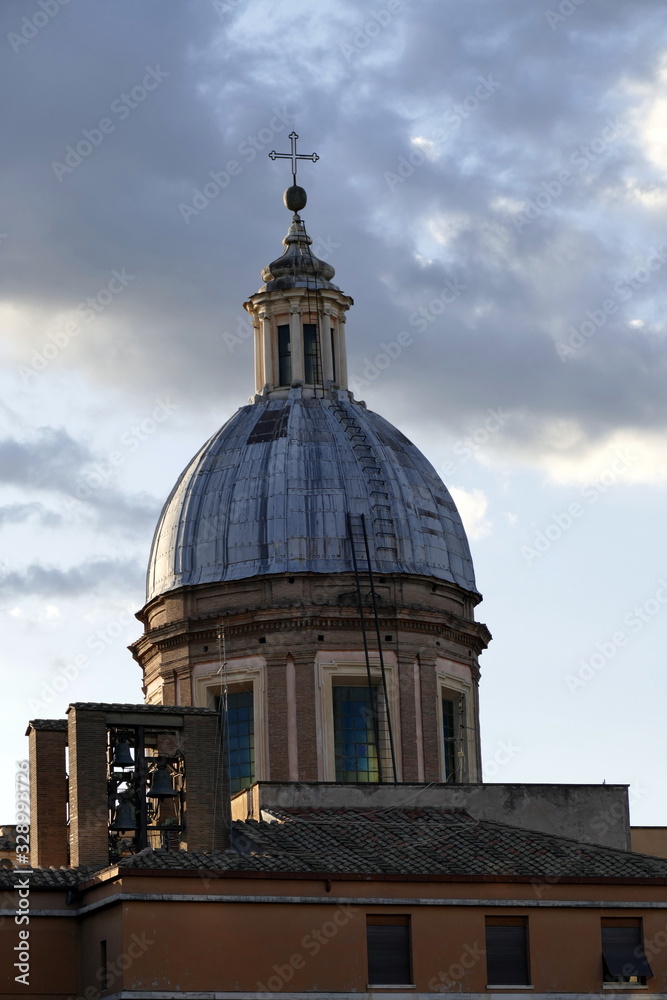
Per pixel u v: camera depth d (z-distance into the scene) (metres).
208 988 88.75
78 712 99.69
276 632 119.75
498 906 93.69
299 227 132.50
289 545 121.00
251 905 90.19
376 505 122.50
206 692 120.81
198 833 99.69
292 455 123.56
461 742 122.75
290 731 118.25
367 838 99.00
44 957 92.56
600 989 94.31
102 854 98.12
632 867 97.44
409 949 92.31
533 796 110.06
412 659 120.44
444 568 123.56
